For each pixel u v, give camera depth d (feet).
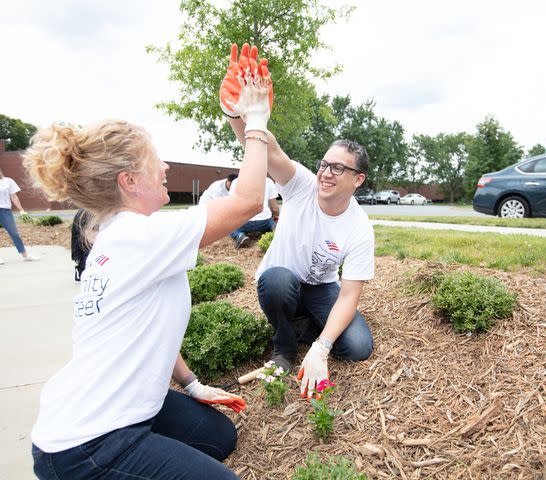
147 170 4.86
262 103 5.09
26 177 4.81
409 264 14.14
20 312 14.97
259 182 4.99
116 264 4.47
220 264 15.71
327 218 8.55
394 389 7.96
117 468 4.31
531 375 7.51
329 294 9.74
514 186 31.30
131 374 4.44
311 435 7.13
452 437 6.64
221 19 30.86
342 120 170.09
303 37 32.07
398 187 214.28
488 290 9.23
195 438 6.12
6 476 6.75
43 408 4.50
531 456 6.01
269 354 9.95
